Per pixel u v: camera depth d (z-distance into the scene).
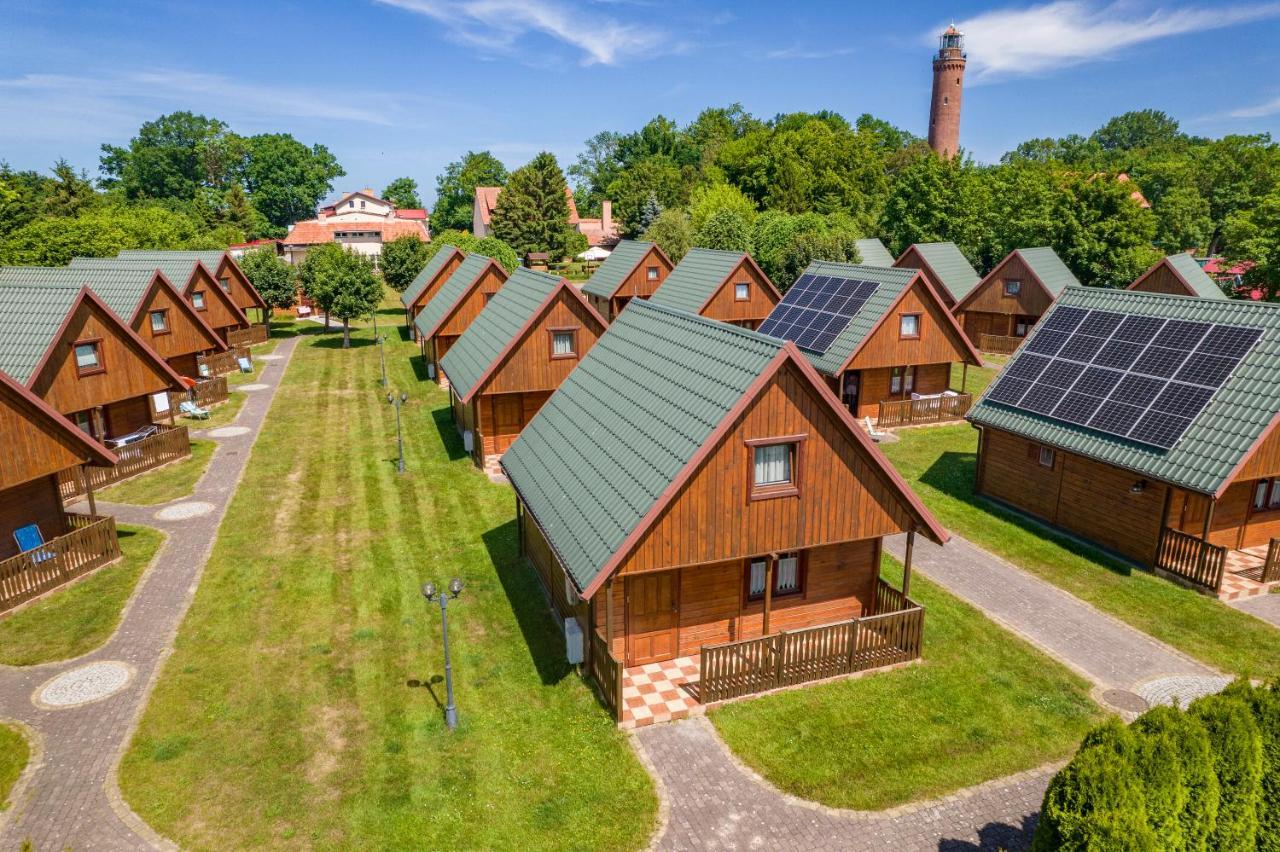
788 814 12.60
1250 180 88.50
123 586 20.41
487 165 142.88
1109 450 21.83
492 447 31.03
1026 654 17.27
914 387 37.44
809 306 39.12
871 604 18.77
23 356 25.48
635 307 22.42
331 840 12.05
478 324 35.69
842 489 16.34
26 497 21.25
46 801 12.85
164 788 13.16
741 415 15.10
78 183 86.25
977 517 25.41
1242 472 19.36
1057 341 26.05
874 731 14.62
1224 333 21.45
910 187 75.81
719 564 17.00
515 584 20.66
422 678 16.41
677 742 14.33
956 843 12.02
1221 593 19.72
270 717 15.04
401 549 22.83
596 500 16.38
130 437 30.91
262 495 27.09
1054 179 72.00
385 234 108.38
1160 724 10.04
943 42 115.50
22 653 17.28
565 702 15.56
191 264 45.97
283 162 145.38
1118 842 8.66
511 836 12.16
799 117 135.12
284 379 45.31
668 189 114.31
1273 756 10.64
